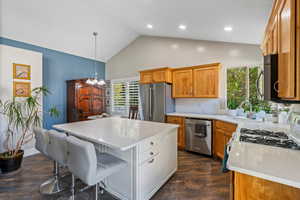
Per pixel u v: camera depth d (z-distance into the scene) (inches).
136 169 63.6
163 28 138.4
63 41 156.2
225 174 94.1
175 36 154.9
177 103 161.5
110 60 217.2
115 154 71.9
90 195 75.2
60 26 138.6
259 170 33.8
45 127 157.2
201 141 123.6
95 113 173.9
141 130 80.4
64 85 172.1
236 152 44.2
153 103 152.3
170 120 143.8
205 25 105.3
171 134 89.6
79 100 162.9
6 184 84.4
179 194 75.4
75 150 55.4
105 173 58.0
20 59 118.6
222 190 78.5
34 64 126.7
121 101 205.2
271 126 78.9
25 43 138.3
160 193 76.1
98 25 151.6
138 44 190.7
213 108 140.6
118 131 78.3
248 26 90.0
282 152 43.9
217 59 138.0
